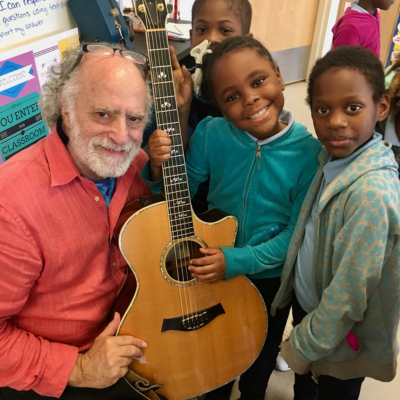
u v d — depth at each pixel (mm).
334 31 2324
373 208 817
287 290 1134
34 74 1174
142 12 980
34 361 940
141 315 1031
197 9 1464
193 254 1116
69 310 1021
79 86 881
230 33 1440
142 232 1017
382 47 3287
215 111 1369
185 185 1050
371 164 857
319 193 999
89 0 1214
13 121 1157
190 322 1075
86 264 1011
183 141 1214
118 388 1021
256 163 1072
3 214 847
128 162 954
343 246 874
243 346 1149
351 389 1115
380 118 914
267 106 997
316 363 1053
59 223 931
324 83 868
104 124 891
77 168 988
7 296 902
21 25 1112
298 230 1036
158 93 1018
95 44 936
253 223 1127
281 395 1514
